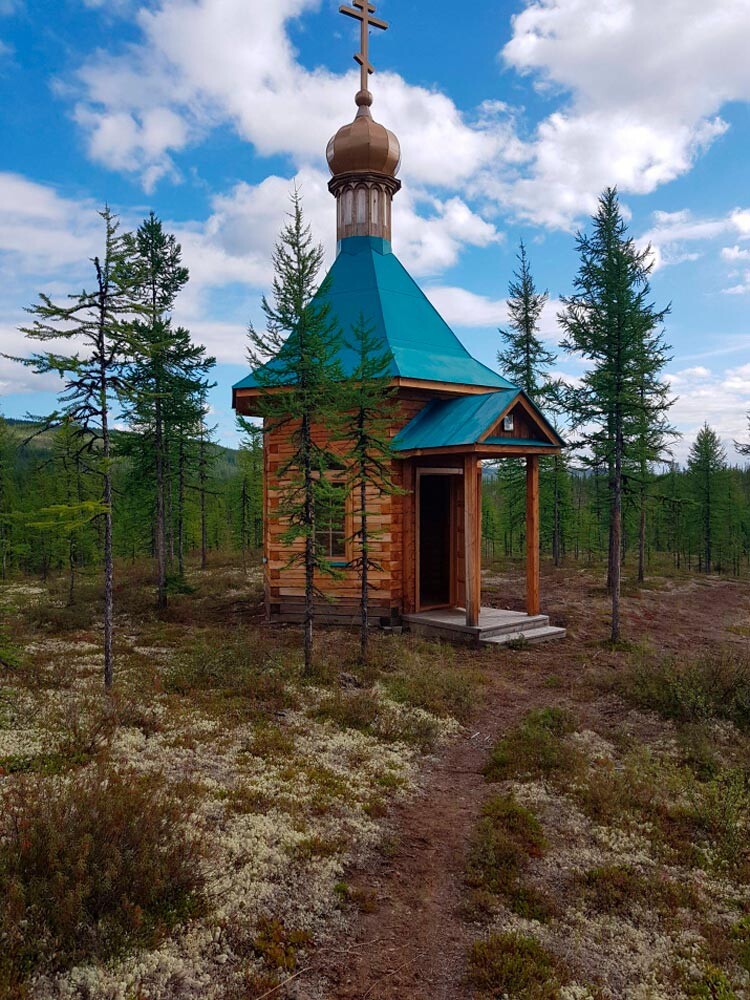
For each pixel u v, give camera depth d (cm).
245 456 4038
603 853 655
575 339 1641
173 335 1938
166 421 2020
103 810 534
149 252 2184
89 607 1866
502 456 1666
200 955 464
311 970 471
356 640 1507
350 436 1280
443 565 1834
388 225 1961
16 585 2491
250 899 530
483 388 1723
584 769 835
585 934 532
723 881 612
